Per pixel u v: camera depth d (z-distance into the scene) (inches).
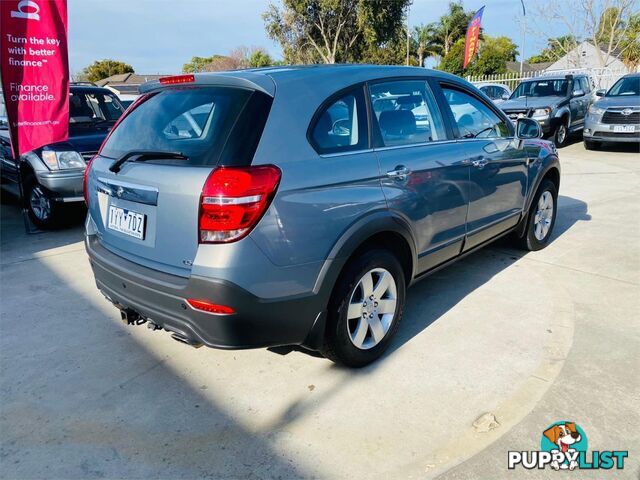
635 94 447.2
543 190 193.8
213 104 103.3
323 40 1081.4
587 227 229.9
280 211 95.9
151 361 128.3
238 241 92.0
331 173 105.3
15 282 182.7
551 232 211.3
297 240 98.7
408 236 125.6
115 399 112.9
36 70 230.2
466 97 156.3
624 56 1043.3
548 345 129.3
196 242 94.5
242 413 107.0
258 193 92.4
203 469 91.5
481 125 159.6
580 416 102.1
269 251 95.2
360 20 983.0
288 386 116.0
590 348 127.1
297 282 100.5
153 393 114.7
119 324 148.9
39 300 166.4
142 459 94.4
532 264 186.9
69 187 236.4
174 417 106.3
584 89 543.8
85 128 268.4
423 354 126.9
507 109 490.3
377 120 121.6
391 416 104.0
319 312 106.2
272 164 96.0
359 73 121.3
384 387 114.0
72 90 285.7
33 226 264.8
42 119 236.1
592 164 394.9
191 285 94.1
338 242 105.7
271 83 103.0
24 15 223.3
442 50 1603.1
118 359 129.6
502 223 172.1
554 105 475.8
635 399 106.9
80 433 102.0
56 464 93.7
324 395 111.9
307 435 99.5
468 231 152.7
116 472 91.4
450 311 150.3
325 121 108.6
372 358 122.5
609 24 879.7
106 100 297.1
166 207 98.2
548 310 148.9
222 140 95.6
